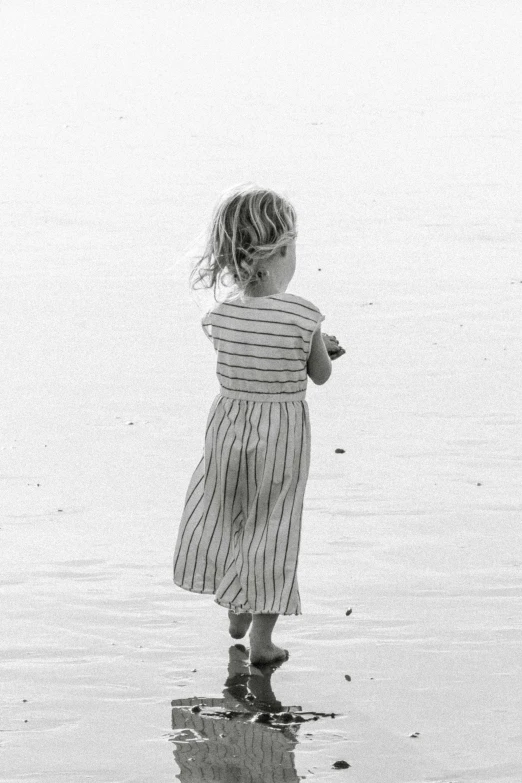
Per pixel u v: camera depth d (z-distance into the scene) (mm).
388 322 10031
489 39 41938
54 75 33406
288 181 17344
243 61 36312
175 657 4582
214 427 4648
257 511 4570
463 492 6312
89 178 17875
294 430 4551
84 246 13266
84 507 6164
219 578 4668
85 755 3840
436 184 17031
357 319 10133
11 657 4555
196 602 5105
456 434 7262
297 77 32062
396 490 6355
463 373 8562
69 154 20250
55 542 5711
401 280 11555
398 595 5094
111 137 22219
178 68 34812
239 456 4555
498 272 11859
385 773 3719
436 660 4512
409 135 21953
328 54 38031
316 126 23234
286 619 4891
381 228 14055
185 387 8336
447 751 3861
